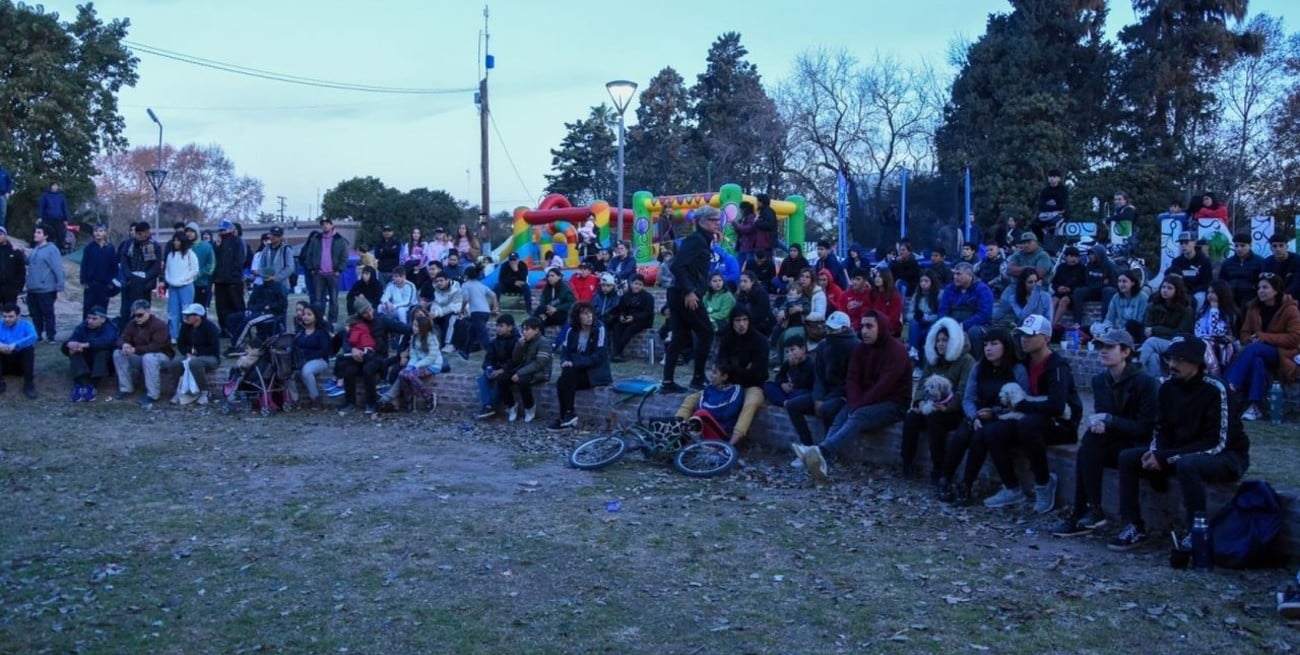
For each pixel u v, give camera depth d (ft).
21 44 112.16
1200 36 115.14
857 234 84.69
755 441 35.47
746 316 35.04
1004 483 27.89
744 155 151.43
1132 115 117.70
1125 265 53.47
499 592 21.79
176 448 37.96
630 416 38.45
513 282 61.21
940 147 128.47
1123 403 25.32
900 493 29.58
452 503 29.25
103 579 23.07
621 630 19.56
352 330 44.32
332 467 34.40
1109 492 26.04
